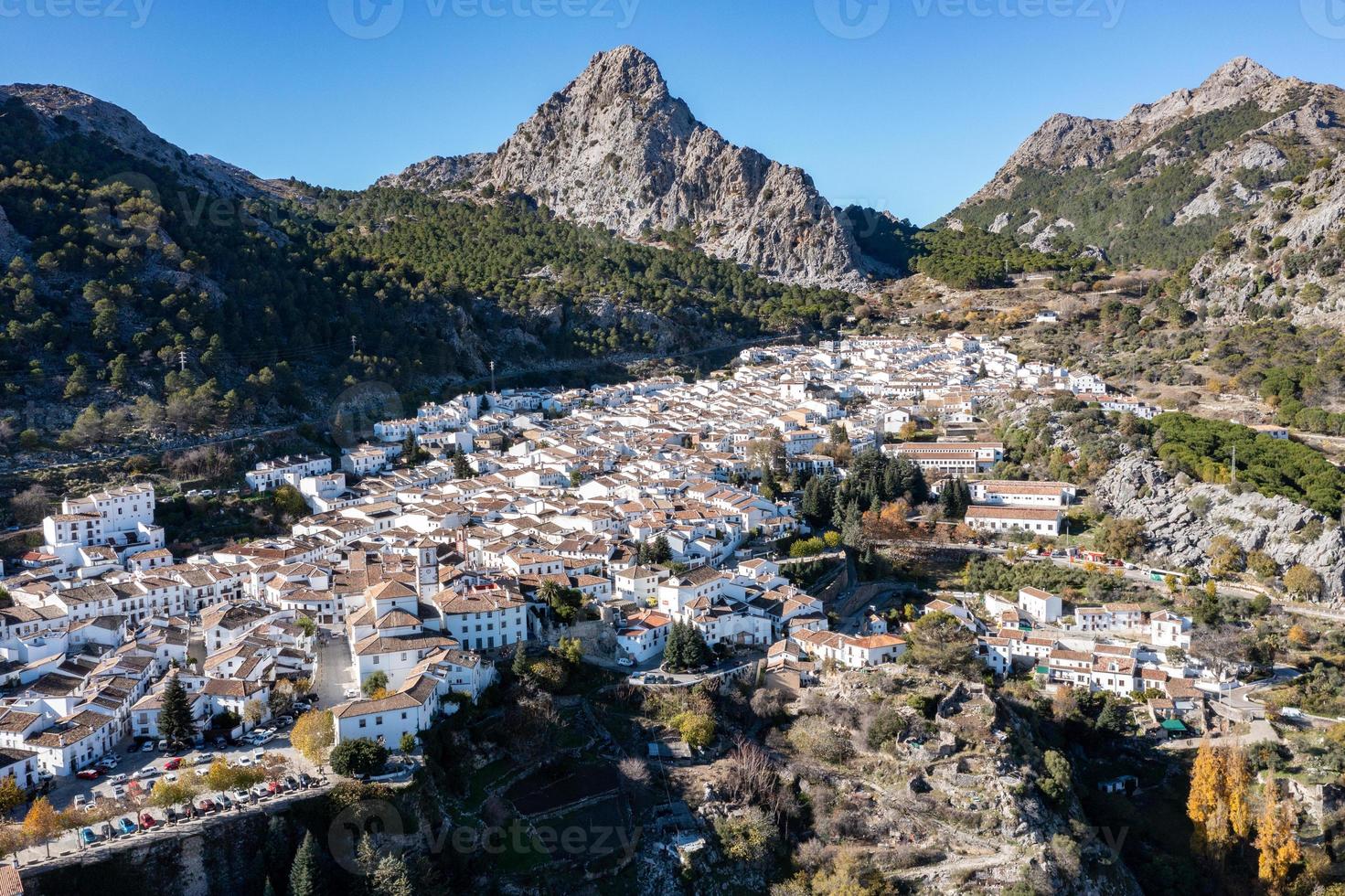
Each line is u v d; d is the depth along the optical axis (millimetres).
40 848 174250
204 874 179750
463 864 198250
